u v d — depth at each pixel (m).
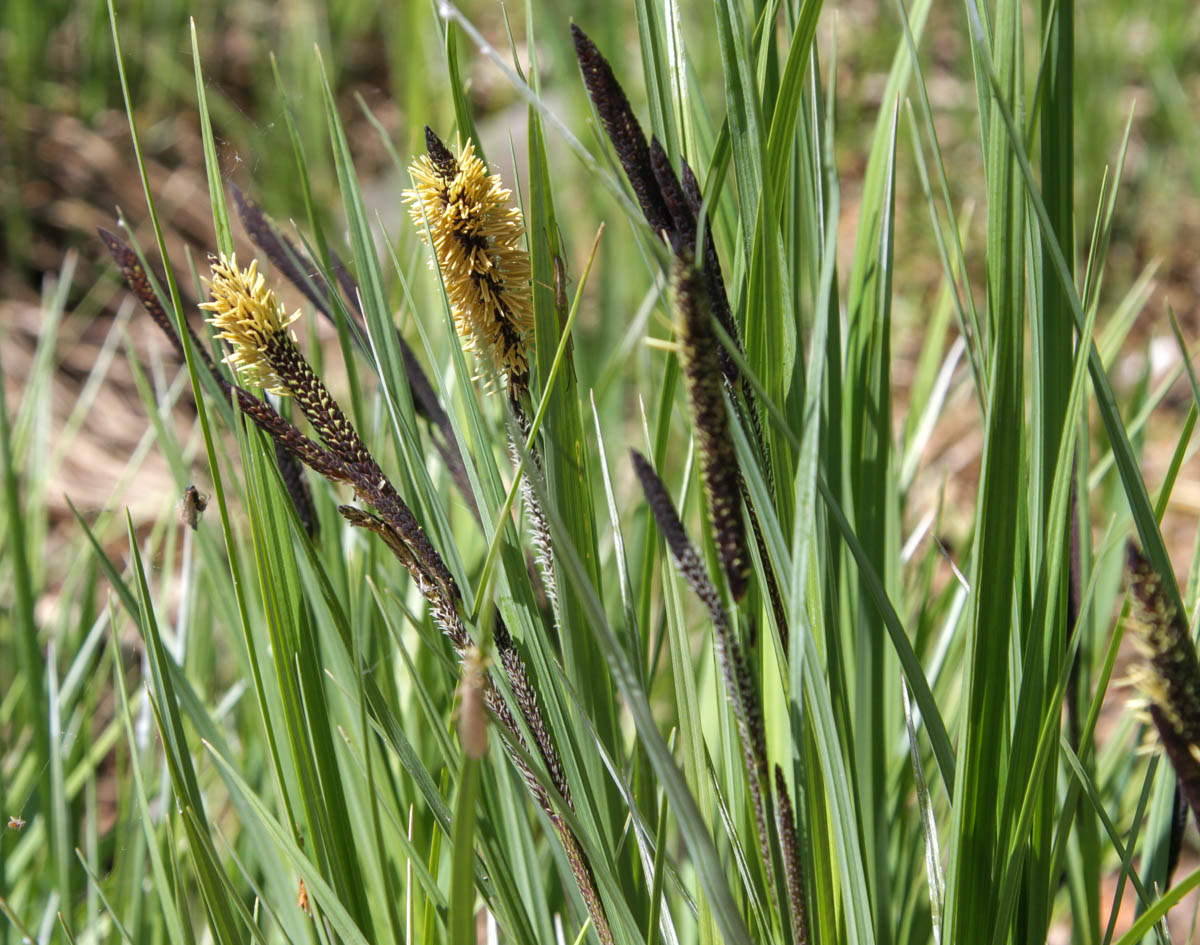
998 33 0.56
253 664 0.57
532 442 0.54
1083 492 0.65
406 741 0.57
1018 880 0.56
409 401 0.58
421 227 0.55
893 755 0.69
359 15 2.74
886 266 0.63
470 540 0.80
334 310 0.63
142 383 0.80
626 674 0.50
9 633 1.19
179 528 1.26
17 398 1.81
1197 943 1.07
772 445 0.56
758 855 0.60
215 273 0.53
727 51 0.56
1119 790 0.78
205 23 2.56
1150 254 2.41
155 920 0.69
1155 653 0.50
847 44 2.69
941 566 1.47
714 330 0.52
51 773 0.80
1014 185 0.56
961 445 1.94
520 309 0.55
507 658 0.54
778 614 0.55
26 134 2.26
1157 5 2.65
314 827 0.58
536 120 0.56
